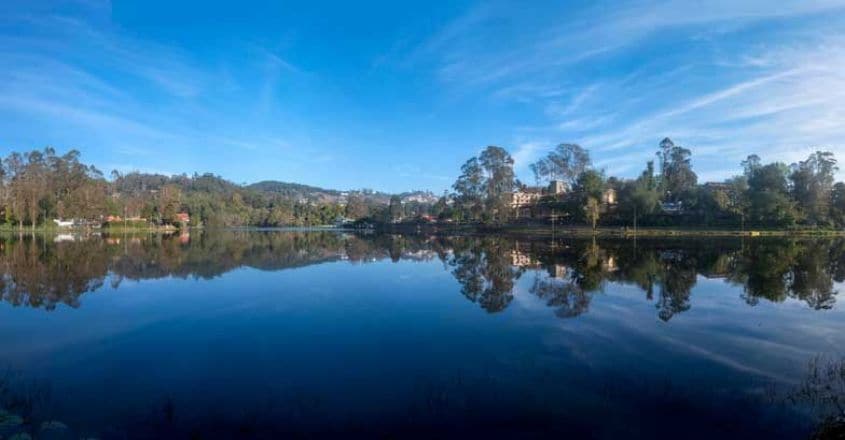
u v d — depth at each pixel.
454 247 49.56
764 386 9.14
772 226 72.94
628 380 9.52
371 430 7.41
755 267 28.86
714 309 16.62
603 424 7.61
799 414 7.92
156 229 109.50
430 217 132.00
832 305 17.28
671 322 14.72
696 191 80.31
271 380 9.66
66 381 9.68
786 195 73.50
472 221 104.56
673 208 85.69
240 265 32.12
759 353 11.36
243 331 13.80
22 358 11.35
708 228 74.69
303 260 35.75
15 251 42.22
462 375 9.87
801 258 34.25
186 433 7.34
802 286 21.62
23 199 84.81
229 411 8.12
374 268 30.27
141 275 26.67
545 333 13.37
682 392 8.88
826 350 11.66
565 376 9.77
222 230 122.38
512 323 14.62
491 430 7.43
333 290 21.17
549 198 97.12
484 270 28.48
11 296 19.81
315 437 7.21
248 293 20.47
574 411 8.08
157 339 12.98
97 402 8.55
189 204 141.75
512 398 8.62
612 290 20.67
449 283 23.22
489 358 11.04
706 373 9.91
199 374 10.08
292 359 11.08
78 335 13.45
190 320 15.28
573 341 12.50
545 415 7.93
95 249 45.75
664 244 50.09
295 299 18.94
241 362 10.88
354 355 11.36
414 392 8.95
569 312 16.22
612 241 56.56
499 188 94.81
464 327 14.14
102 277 25.75
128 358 11.26
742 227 72.88
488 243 56.50
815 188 72.94
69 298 19.39
